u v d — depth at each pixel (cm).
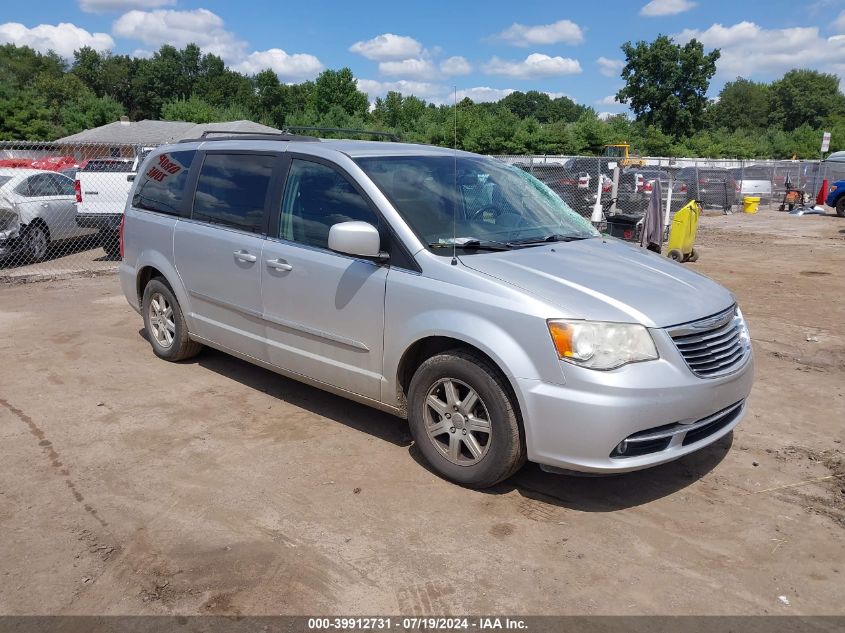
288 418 480
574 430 334
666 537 343
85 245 1377
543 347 338
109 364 591
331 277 423
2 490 379
